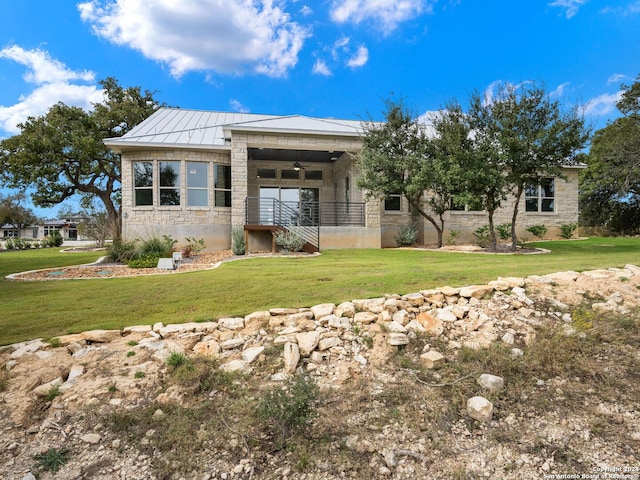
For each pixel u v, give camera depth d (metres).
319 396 3.18
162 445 2.62
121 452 2.58
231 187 13.94
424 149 13.37
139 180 14.27
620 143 19.73
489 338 4.28
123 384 3.20
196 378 3.30
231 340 4.01
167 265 9.02
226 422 2.86
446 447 2.63
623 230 26.03
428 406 3.09
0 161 20.33
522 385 3.36
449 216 17.12
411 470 2.43
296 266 8.36
